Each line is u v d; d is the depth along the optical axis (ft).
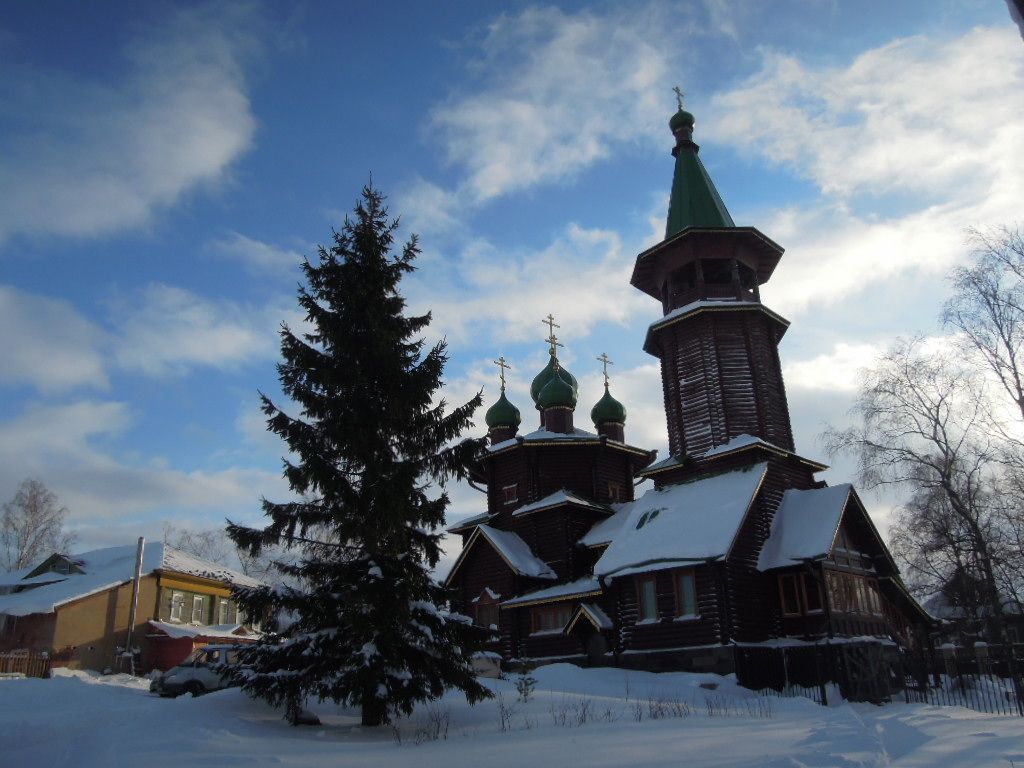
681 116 140.77
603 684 92.02
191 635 142.61
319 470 54.60
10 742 52.13
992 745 41.14
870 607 106.22
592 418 155.53
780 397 119.65
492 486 146.51
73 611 132.36
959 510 108.06
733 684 86.69
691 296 124.26
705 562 97.19
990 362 100.94
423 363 61.00
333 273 61.05
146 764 38.47
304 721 55.16
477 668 99.04
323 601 52.95
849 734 44.11
